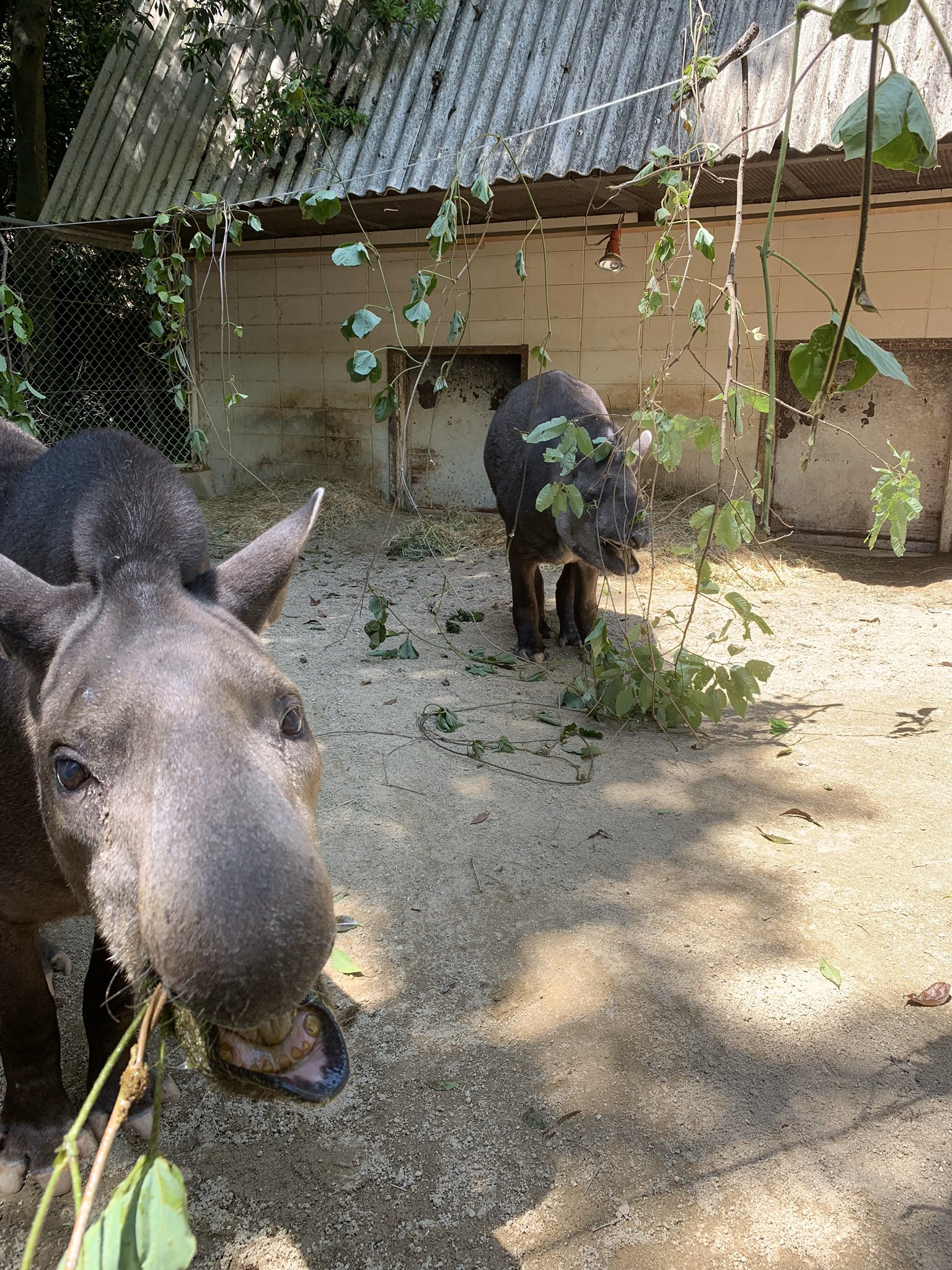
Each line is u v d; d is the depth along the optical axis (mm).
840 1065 2625
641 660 4965
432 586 7812
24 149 10844
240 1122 2492
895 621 6703
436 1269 2074
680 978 2973
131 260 10891
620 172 7684
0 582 1878
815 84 7293
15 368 9508
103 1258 1147
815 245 8742
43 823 1998
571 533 5582
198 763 1440
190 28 10594
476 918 3295
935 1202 2207
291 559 2090
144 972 1530
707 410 9336
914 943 3143
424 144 8852
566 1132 2422
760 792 4191
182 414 11414
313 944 1320
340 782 4277
